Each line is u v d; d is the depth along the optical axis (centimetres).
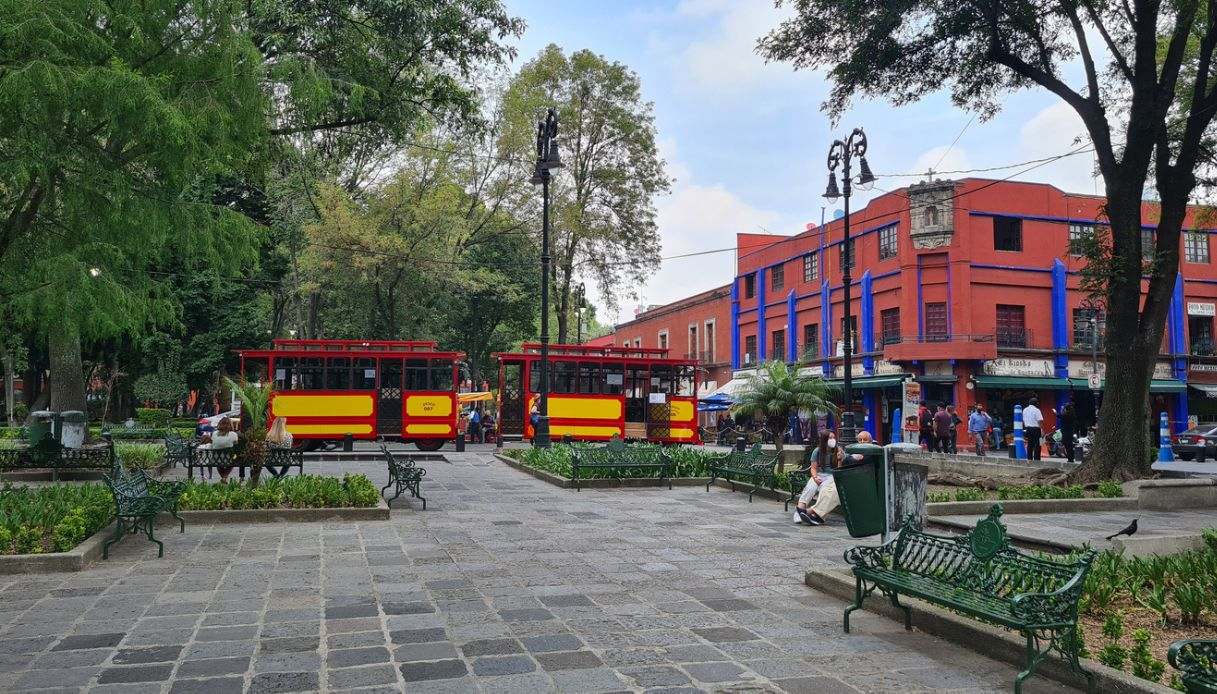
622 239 3691
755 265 4534
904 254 3350
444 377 2470
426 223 2931
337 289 3105
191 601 625
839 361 3744
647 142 3669
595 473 1492
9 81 739
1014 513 1213
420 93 1555
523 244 3603
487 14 1536
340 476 1614
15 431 2452
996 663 493
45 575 711
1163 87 1513
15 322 911
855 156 2056
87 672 461
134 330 918
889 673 473
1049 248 3350
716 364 4894
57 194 895
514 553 837
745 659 496
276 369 2402
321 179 2839
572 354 2722
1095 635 521
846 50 1709
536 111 3384
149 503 824
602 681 454
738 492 1412
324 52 1408
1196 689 330
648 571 758
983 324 3253
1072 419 2466
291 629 550
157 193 891
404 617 584
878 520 811
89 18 836
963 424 3206
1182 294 3556
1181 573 615
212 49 910
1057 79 1595
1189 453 2641
